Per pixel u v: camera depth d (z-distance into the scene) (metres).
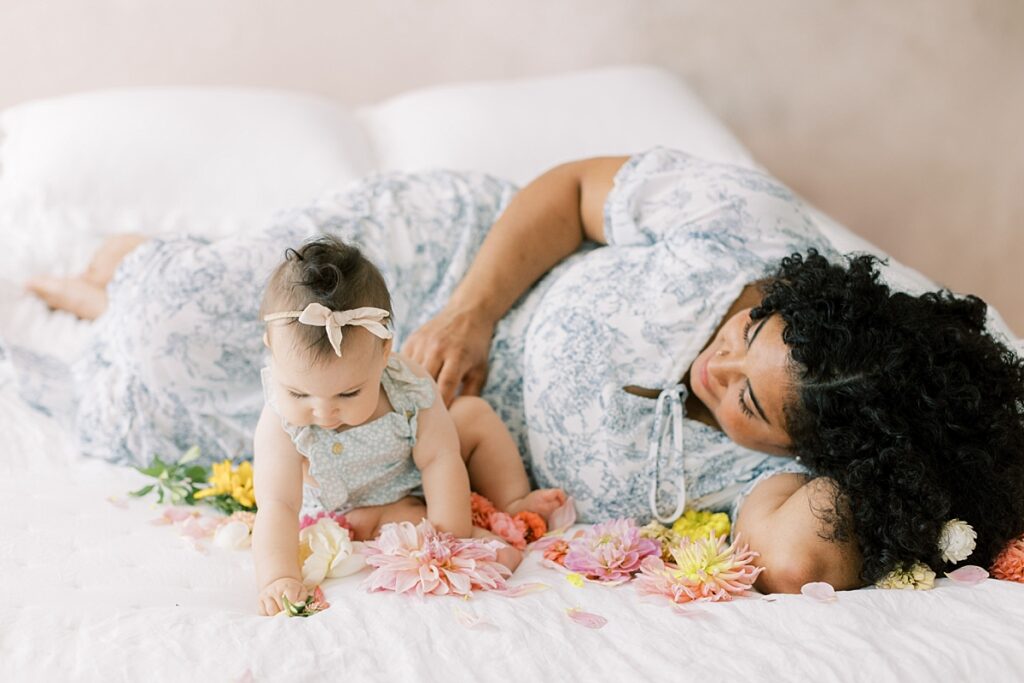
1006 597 1.15
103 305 1.84
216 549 1.29
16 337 1.78
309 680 0.96
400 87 2.65
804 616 1.10
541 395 1.43
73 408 1.63
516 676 0.99
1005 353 1.29
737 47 2.69
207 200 2.10
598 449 1.38
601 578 1.23
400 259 1.64
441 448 1.32
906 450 1.19
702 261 1.41
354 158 2.21
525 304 1.58
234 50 2.57
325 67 2.61
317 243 1.22
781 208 1.50
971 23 2.70
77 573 1.17
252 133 2.18
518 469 1.44
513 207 1.63
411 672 0.98
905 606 1.13
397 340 1.62
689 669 1.00
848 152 2.77
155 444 1.54
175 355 1.50
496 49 2.65
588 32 2.65
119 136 2.12
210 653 0.99
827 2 2.67
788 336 1.23
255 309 1.54
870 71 2.72
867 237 2.84
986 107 2.75
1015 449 1.24
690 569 1.20
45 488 1.39
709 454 1.38
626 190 1.56
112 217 2.07
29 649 0.98
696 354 1.38
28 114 2.21
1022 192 2.81
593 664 1.02
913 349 1.22
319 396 1.17
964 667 1.01
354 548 1.27
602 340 1.39
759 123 2.75
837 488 1.21
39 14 2.47
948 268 2.85
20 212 2.05
